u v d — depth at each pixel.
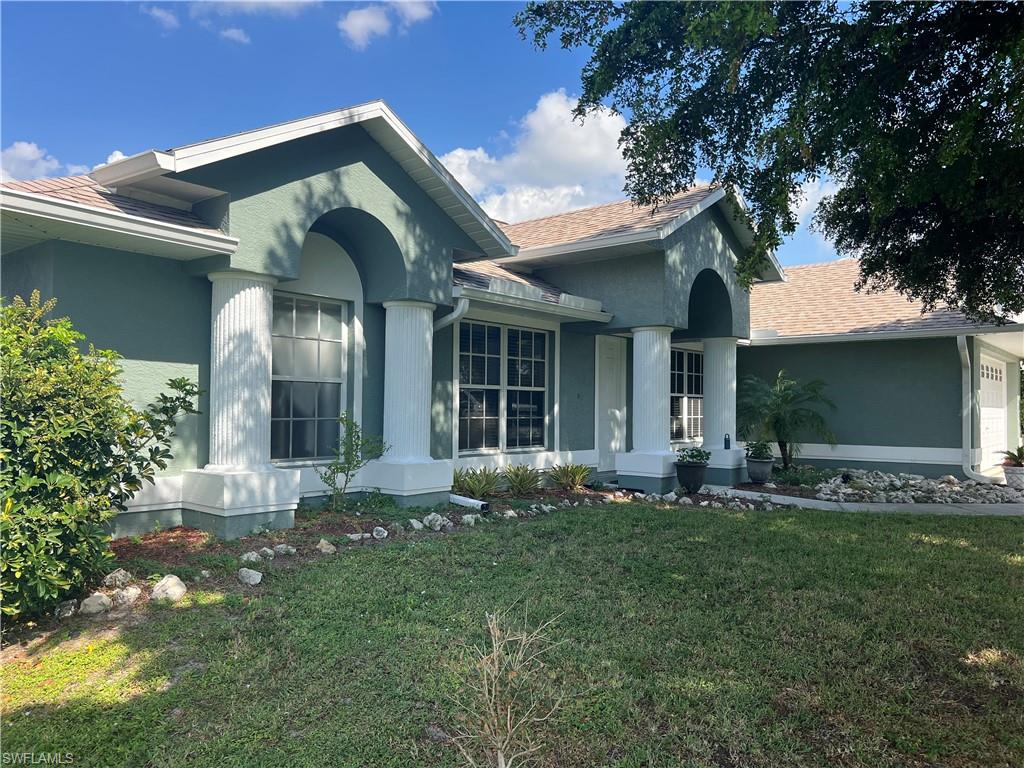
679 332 14.43
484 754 3.28
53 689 3.95
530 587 5.88
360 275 9.54
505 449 12.18
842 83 5.73
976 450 15.30
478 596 5.57
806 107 5.53
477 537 7.66
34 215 5.84
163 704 3.75
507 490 11.44
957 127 4.92
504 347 12.20
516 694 3.78
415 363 9.37
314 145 8.05
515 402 12.45
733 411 14.16
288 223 7.77
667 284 12.03
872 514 10.35
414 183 9.23
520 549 7.21
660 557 7.09
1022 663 4.52
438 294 9.58
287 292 8.72
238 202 7.32
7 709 3.73
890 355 16.05
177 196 7.39
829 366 16.89
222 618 4.98
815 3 5.64
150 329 7.24
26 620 4.86
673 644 4.70
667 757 3.34
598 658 4.43
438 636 4.71
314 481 8.84
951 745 3.50
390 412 9.37
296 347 8.91
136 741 3.41
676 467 12.56
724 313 13.81
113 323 6.97
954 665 4.48
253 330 7.57
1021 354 19.47
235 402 7.46
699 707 3.80
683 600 5.67
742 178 6.59
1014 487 13.78
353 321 9.45
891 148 5.51
